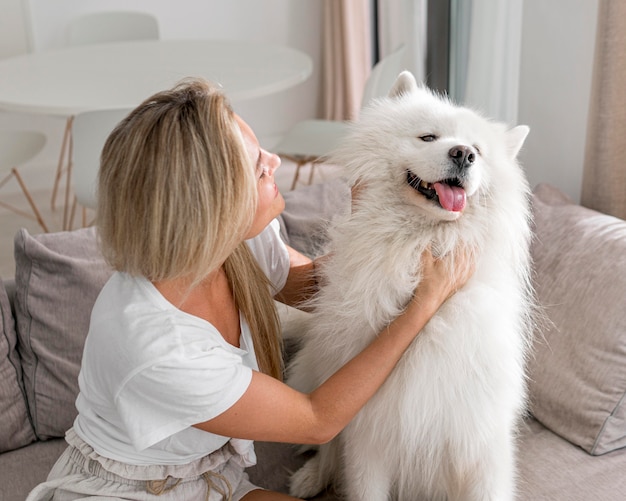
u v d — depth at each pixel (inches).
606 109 84.8
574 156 103.2
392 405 55.2
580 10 96.3
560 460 67.0
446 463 58.7
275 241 62.9
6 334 71.8
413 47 144.9
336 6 179.9
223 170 43.9
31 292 72.3
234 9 186.2
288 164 187.9
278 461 71.6
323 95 200.8
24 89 115.9
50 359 71.6
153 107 45.6
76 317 71.9
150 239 43.9
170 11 181.3
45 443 72.7
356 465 59.5
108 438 50.8
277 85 115.5
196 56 136.3
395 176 55.1
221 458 54.5
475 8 113.3
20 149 141.3
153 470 51.4
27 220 163.8
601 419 66.6
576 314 70.7
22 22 170.2
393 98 61.5
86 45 153.7
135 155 44.0
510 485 59.2
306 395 50.8
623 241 71.8
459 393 54.3
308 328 67.9
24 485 66.9
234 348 51.5
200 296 50.7
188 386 45.6
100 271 72.7
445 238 53.7
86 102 107.8
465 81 135.8
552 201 83.9
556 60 102.4
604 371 67.0
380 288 53.6
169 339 46.1
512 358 56.2
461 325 53.2
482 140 56.2
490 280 56.1
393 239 53.9
